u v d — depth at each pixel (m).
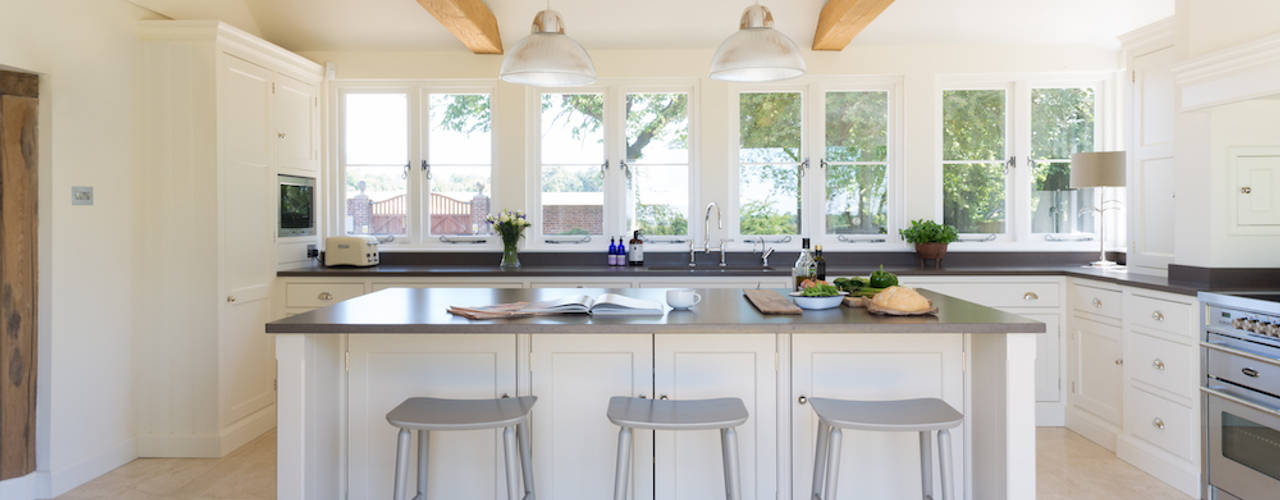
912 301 2.35
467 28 4.21
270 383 4.17
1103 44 4.63
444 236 5.01
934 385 2.56
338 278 4.30
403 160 5.01
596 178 4.98
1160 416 3.27
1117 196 4.77
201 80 3.64
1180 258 3.38
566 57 2.61
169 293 3.67
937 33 4.64
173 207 3.65
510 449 2.18
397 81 4.94
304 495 2.25
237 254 3.84
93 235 3.36
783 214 4.95
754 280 4.36
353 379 2.57
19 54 2.99
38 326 3.15
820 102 4.87
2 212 3.04
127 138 3.55
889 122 4.89
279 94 4.27
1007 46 4.69
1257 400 2.64
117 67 3.48
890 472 2.57
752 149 4.93
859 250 4.83
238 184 3.85
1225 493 2.83
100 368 3.42
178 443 3.67
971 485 2.56
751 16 2.67
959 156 4.88
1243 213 3.19
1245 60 2.87
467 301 2.80
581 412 2.55
